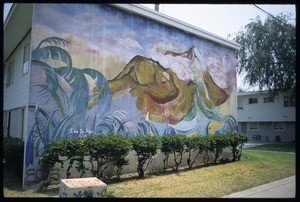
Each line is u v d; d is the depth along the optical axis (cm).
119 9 994
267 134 3022
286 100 2817
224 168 1102
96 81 910
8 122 1350
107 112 930
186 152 1145
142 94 1041
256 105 3058
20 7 868
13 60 1295
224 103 1433
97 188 588
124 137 875
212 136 1211
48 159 733
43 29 810
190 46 1262
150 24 1095
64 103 835
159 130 1088
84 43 891
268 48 2497
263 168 1123
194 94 1260
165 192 709
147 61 1069
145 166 1005
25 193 693
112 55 958
